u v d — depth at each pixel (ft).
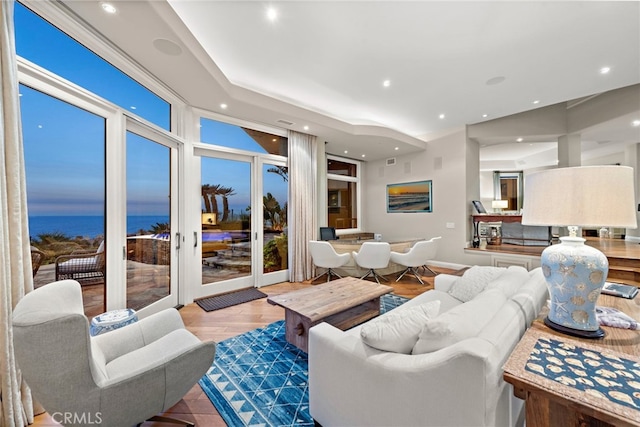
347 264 15.96
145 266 9.66
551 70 10.64
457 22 7.91
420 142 19.30
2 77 4.66
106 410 3.96
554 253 4.30
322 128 14.99
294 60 9.91
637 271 10.57
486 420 3.00
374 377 3.95
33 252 6.14
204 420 5.26
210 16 7.64
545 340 3.82
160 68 8.73
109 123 7.94
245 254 14.16
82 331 3.79
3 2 4.67
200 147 12.21
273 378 6.51
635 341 3.84
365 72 10.79
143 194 9.53
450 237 18.57
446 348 3.51
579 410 2.59
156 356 5.20
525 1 7.10
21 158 4.97
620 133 16.90
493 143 19.44
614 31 8.30
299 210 15.57
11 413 4.63
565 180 4.05
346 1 7.09
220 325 9.52
